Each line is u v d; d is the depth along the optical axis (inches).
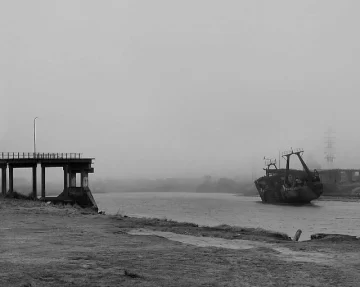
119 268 518.6
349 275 506.6
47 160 2571.4
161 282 451.5
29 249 660.1
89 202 2632.9
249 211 4645.7
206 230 1041.5
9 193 2445.9
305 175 5615.2
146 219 1279.5
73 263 543.8
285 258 624.7
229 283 456.4
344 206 5797.2
